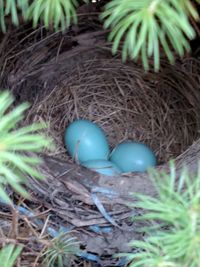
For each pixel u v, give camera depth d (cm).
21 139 11
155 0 13
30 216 23
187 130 32
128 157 30
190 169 25
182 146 32
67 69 32
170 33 13
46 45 30
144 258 14
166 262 13
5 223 23
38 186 24
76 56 32
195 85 30
